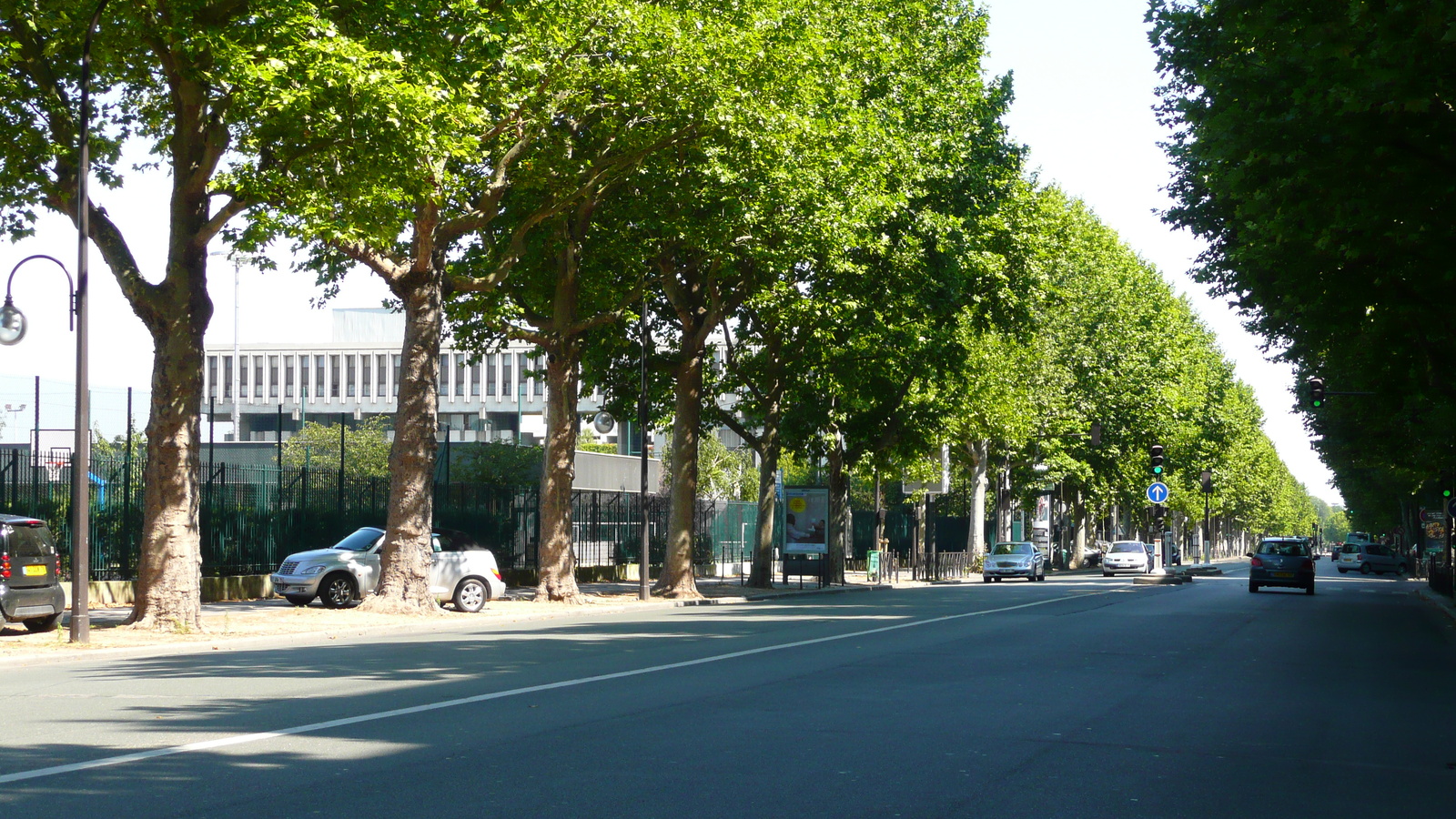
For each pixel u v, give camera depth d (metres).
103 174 23.84
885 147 34.00
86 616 19.11
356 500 34.38
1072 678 15.09
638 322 38.09
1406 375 22.03
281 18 19.28
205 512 29.69
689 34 26.84
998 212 40.91
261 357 109.88
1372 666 17.80
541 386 109.25
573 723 10.84
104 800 7.52
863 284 37.50
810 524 43.78
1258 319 25.72
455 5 21.92
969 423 55.47
